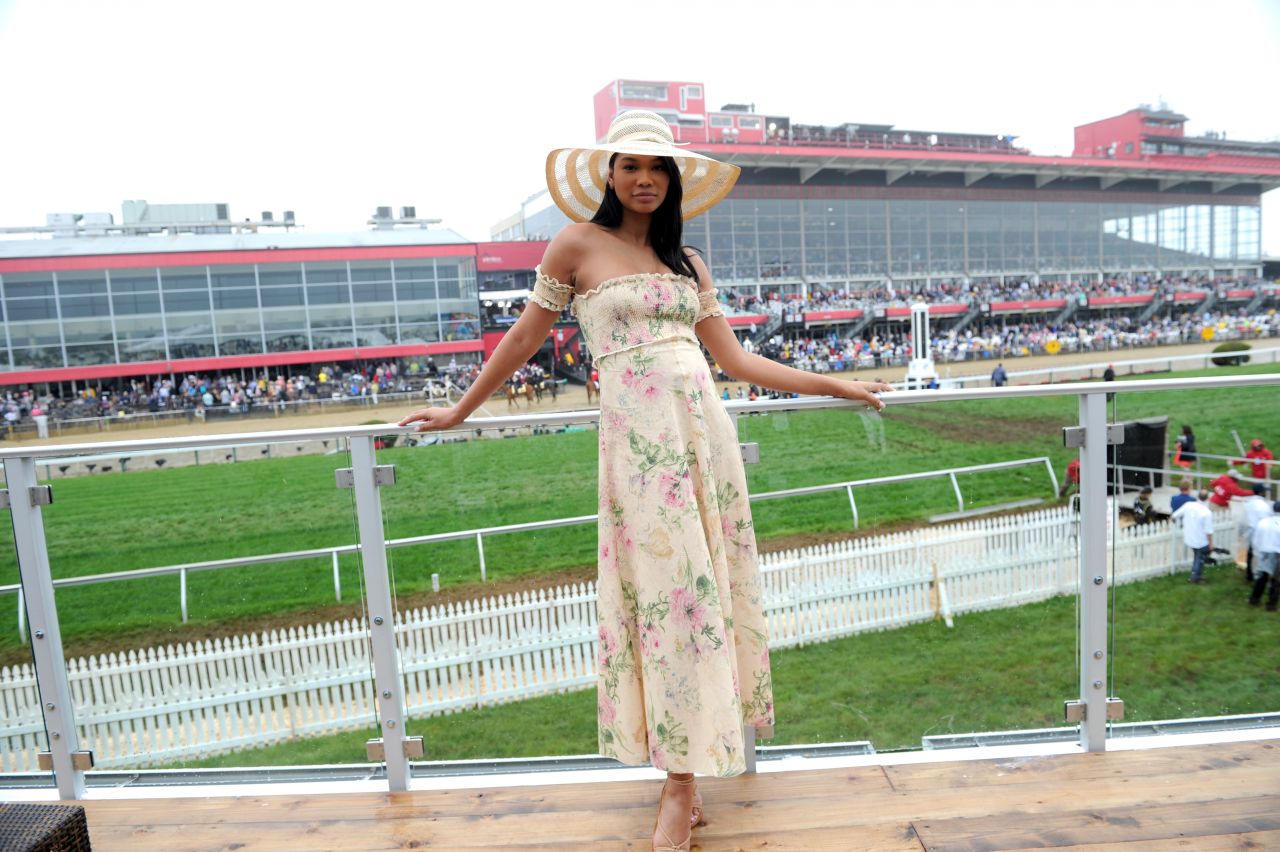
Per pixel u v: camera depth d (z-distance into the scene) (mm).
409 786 2033
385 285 47656
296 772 2057
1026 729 2129
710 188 2004
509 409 41188
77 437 38781
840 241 64875
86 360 43000
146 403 42188
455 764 2115
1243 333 60031
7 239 50625
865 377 49031
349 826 1852
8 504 1966
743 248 62406
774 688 2143
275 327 45938
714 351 1919
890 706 2135
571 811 1879
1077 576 2105
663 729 1686
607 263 1712
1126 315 68625
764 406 2053
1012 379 42344
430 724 2086
